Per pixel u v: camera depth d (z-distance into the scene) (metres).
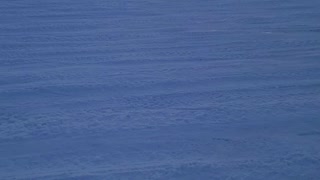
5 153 6.24
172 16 16.84
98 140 6.61
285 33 14.36
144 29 14.67
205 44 12.90
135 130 6.94
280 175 5.64
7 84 9.21
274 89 8.96
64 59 11.18
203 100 8.31
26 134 6.81
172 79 9.59
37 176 5.64
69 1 19.12
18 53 11.67
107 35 13.74
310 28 15.10
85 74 9.88
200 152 6.25
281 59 11.37
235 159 6.04
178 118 7.42
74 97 8.46
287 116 7.52
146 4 19.19
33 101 8.24
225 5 19.39
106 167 5.84
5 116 7.51
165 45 12.72
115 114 7.59
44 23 15.16
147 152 6.25
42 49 12.08
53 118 7.41
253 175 5.64
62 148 6.37
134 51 12.02
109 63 10.85
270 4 19.69
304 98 8.42
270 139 6.66
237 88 9.02
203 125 7.14
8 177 5.62
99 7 18.09
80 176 5.61
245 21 16.19
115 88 8.98
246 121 7.30
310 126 7.14
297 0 20.73
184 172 5.70
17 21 15.41
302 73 10.11
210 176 5.62
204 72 10.14
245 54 11.85
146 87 9.05
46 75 9.80
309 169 5.78
